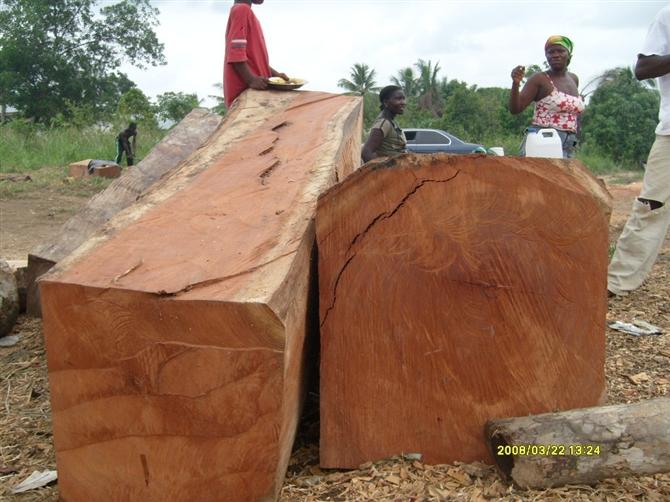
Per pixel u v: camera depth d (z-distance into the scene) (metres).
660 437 2.33
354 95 4.96
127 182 4.91
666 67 4.21
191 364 2.15
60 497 2.33
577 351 2.61
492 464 2.57
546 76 4.98
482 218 2.54
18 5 30.22
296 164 3.37
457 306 2.56
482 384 2.59
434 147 13.67
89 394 2.24
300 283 2.45
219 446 2.20
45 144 16.91
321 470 2.63
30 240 7.85
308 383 3.02
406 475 2.50
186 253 2.43
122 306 2.15
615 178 18.69
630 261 4.68
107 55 32.41
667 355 3.71
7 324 4.17
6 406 3.28
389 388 2.59
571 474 2.34
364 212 2.53
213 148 3.72
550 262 2.56
